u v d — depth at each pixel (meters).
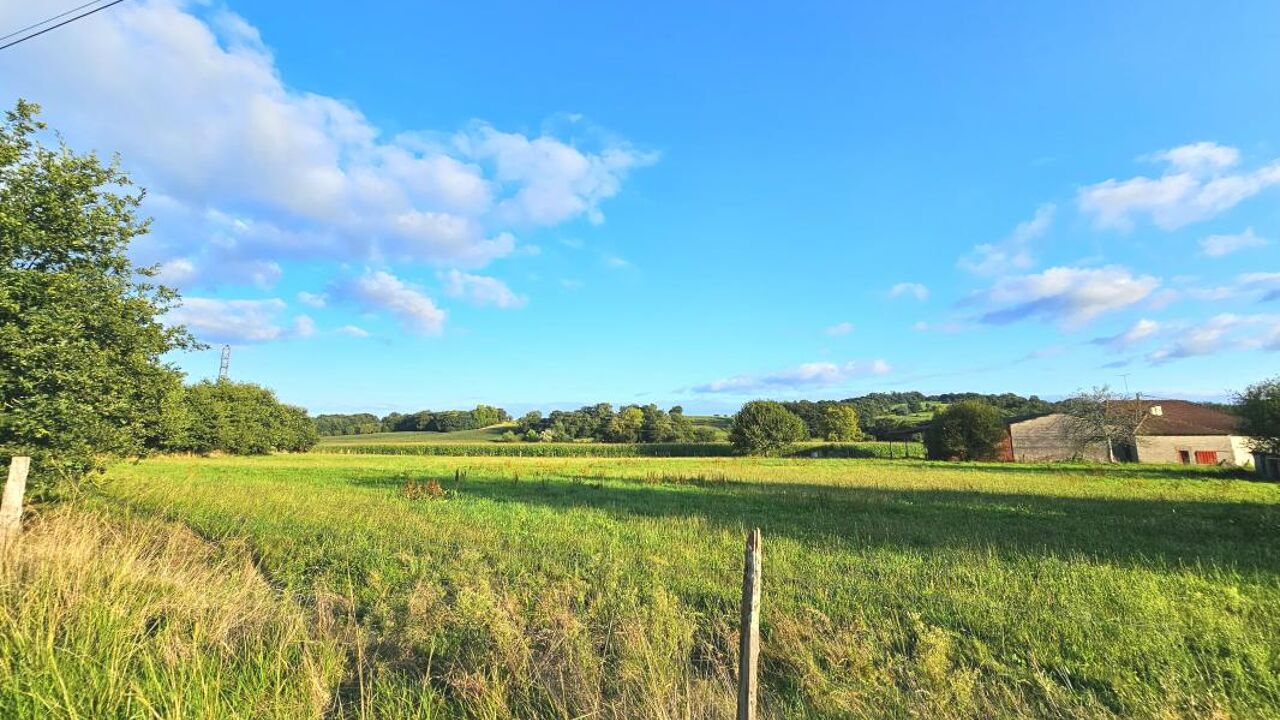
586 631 5.83
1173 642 5.70
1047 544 11.23
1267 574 8.47
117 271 12.54
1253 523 13.50
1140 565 9.20
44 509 10.39
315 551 10.03
